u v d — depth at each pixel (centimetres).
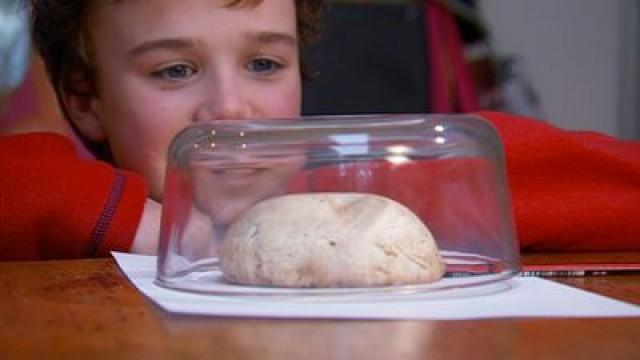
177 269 32
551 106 128
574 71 129
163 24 57
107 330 23
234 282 29
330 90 107
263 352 20
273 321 23
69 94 67
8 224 44
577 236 45
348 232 28
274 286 28
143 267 35
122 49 59
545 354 20
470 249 33
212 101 58
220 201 33
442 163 34
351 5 107
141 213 45
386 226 28
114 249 44
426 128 35
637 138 131
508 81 121
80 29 63
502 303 25
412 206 34
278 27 60
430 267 29
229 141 35
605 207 45
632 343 21
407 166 34
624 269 34
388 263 28
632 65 130
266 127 36
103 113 63
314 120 36
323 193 31
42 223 44
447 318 23
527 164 45
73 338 22
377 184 34
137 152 60
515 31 126
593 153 46
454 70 110
